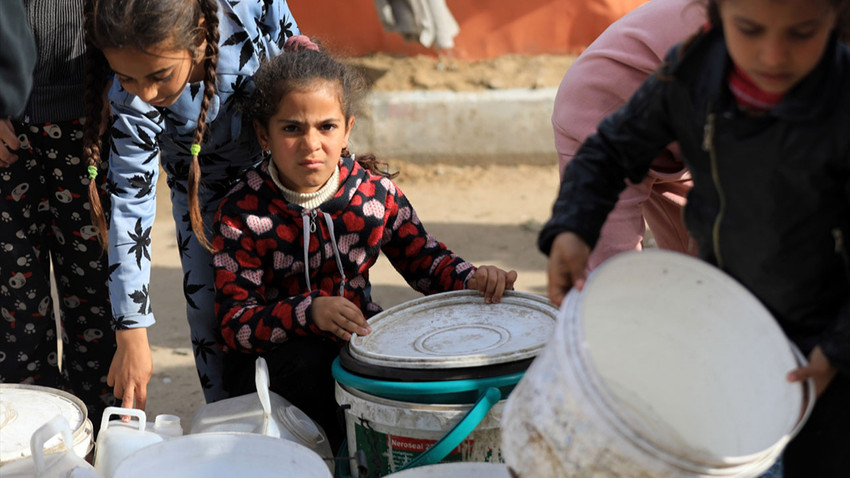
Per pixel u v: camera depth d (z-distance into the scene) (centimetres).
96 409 294
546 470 149
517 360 208
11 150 262
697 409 158
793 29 136
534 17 711
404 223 263
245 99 248
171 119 245
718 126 154
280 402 232
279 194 247
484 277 246
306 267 248
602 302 155
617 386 159
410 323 238
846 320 150
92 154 242
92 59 242
